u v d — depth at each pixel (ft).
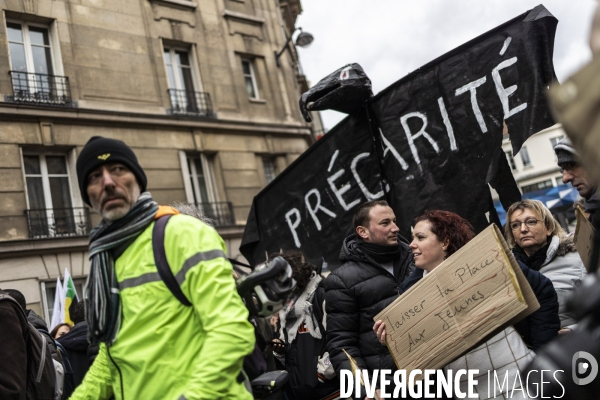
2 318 8.58
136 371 5.87
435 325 7.90
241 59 56.49
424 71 12.02
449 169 11.60
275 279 6.21
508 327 8.13
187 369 5.72
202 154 50.44
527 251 11.47
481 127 11.12
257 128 53.93
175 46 51.55
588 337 3.07
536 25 10.36
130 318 5.98
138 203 6.28
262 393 6.66
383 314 8.43
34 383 9.31
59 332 20.54
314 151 14.48
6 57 40.78
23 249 38.40
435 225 8.89
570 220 46.26
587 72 2.40
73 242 40.65
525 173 102.58
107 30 46.14
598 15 2.43
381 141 12.89
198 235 5.93
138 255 6.06
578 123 2.42
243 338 5.56
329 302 10.41
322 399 11.85
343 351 9.37
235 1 56.59
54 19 43.47
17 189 39.42
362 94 12.78
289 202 15.15
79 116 42.63
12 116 39.93
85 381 7.17
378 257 10.43
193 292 5.74
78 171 6.48
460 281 7.77
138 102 46.65
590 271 3.37
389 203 12.70
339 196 13.94
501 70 10.83
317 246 14.48
